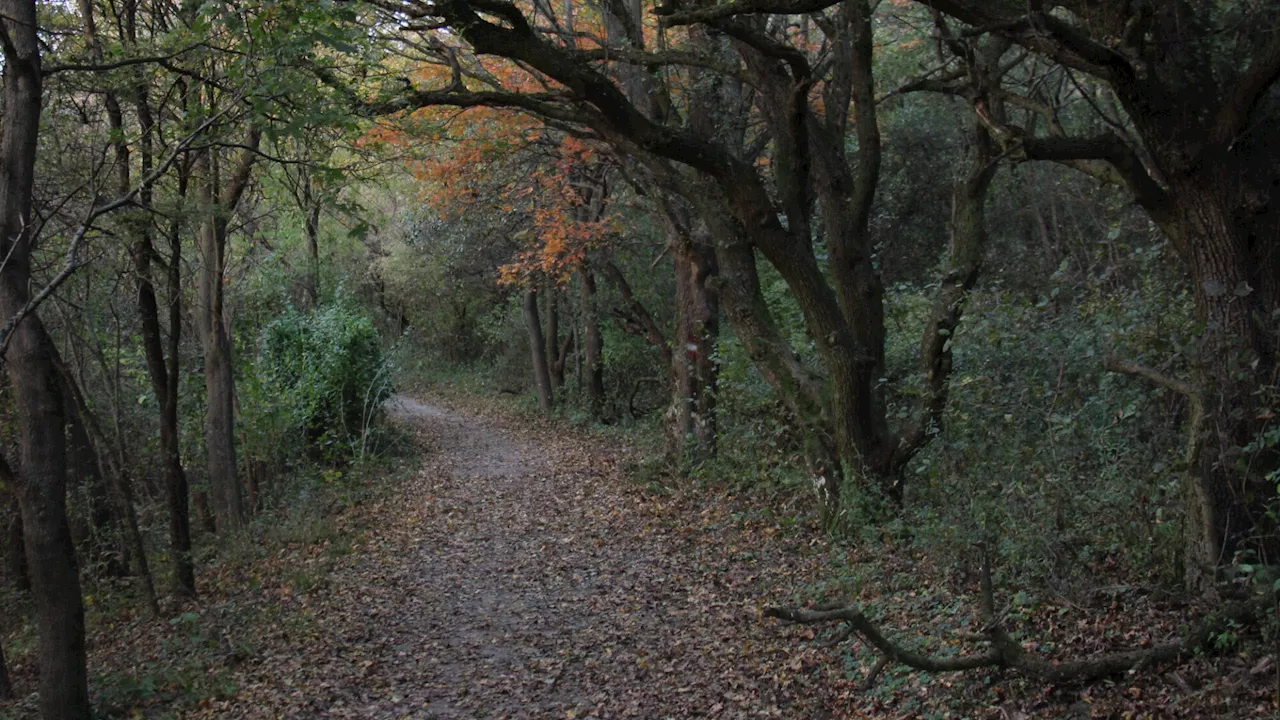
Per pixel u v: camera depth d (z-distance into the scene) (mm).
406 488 18266
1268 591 5047
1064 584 6793
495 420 29594
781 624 8195
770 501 13039
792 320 17453
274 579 12016
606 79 9180
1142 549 7055
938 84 10266
